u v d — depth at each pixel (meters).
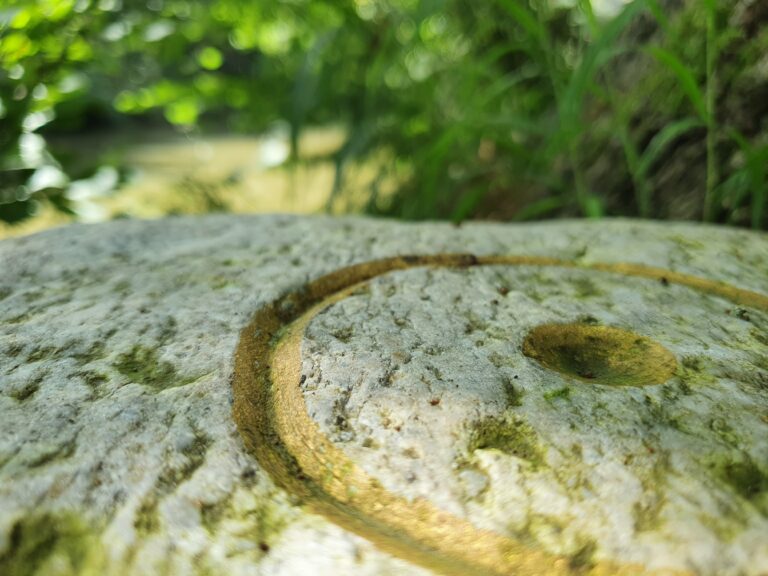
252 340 0.16
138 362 0.14
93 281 0.18
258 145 0.73
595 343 0.15
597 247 0.20
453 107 0.42
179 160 0.63
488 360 0.14
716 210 0.27
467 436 0.12
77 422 0.13
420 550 0.11
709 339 0.15
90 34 0.31
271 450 0.13
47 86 0.30
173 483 0.12
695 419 0.12
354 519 0.11
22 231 0.38
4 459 0.12
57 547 0.11
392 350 0.15
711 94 0.24
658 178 0.29
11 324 0.16
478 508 0.11
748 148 0.24
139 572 0.10
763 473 0.11
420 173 0.40
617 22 0.22
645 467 0.11
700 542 0.10
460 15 0.41
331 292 0.18
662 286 0.18
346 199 0.44
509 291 0.17
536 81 0.40
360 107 0.46
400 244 0.20
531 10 0.36
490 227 0.23
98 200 0.45
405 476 0.12
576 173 0.31
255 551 0.11
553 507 0.11
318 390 0.14
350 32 0.43
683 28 0.28
